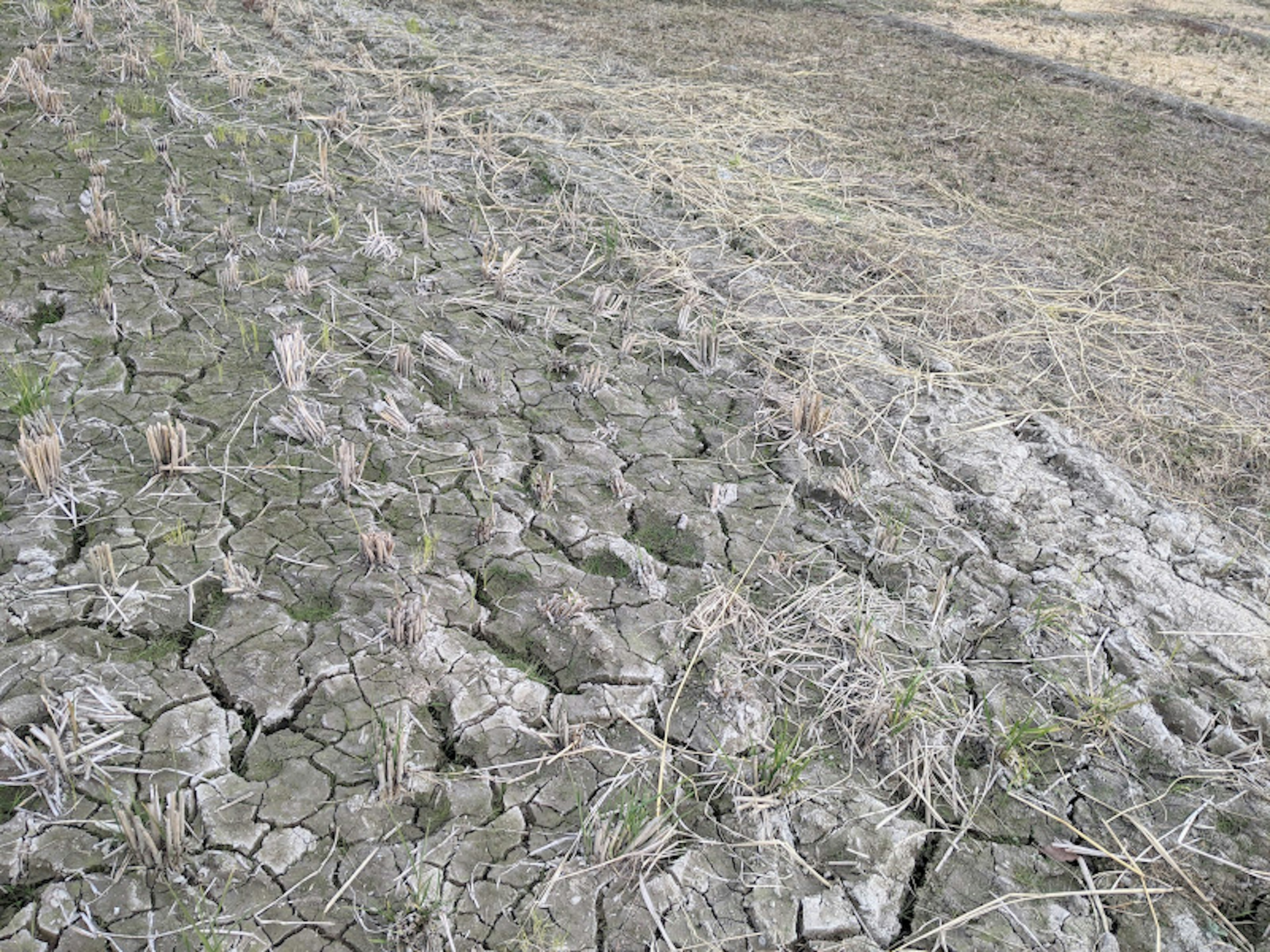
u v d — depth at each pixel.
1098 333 5.34
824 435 4.44
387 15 9.05
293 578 3.44
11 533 3.41
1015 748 3.22
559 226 5.91
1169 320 5.50
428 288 5.16
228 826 2.71
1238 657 3.63
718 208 6.26
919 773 3.13
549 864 2.74
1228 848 3.04
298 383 4.26
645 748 3.08
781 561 3.78
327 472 3.90
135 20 7.89
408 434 4.16
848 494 4.12
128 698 2.97
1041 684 3.47
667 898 2.71
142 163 5.91
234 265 4.87
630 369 4.78
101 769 2.77
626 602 3.54
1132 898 2.90
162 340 4.46
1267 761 3.29
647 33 9.37
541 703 3.16
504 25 9.26
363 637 3.26
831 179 6.82
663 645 3.40
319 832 2.74
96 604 3.23
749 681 3.32
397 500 3.83
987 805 3.11
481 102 7.46
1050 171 7.19
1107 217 6.57
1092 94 8.73
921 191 6.77
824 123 7.71
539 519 3.86
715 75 8.46
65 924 2.46
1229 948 2.79
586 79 8.12
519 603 3.50
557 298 5.23
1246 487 4.41
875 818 2.99
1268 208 6.80
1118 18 11.20
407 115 7.09
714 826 2.91
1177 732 3.38
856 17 10.43
